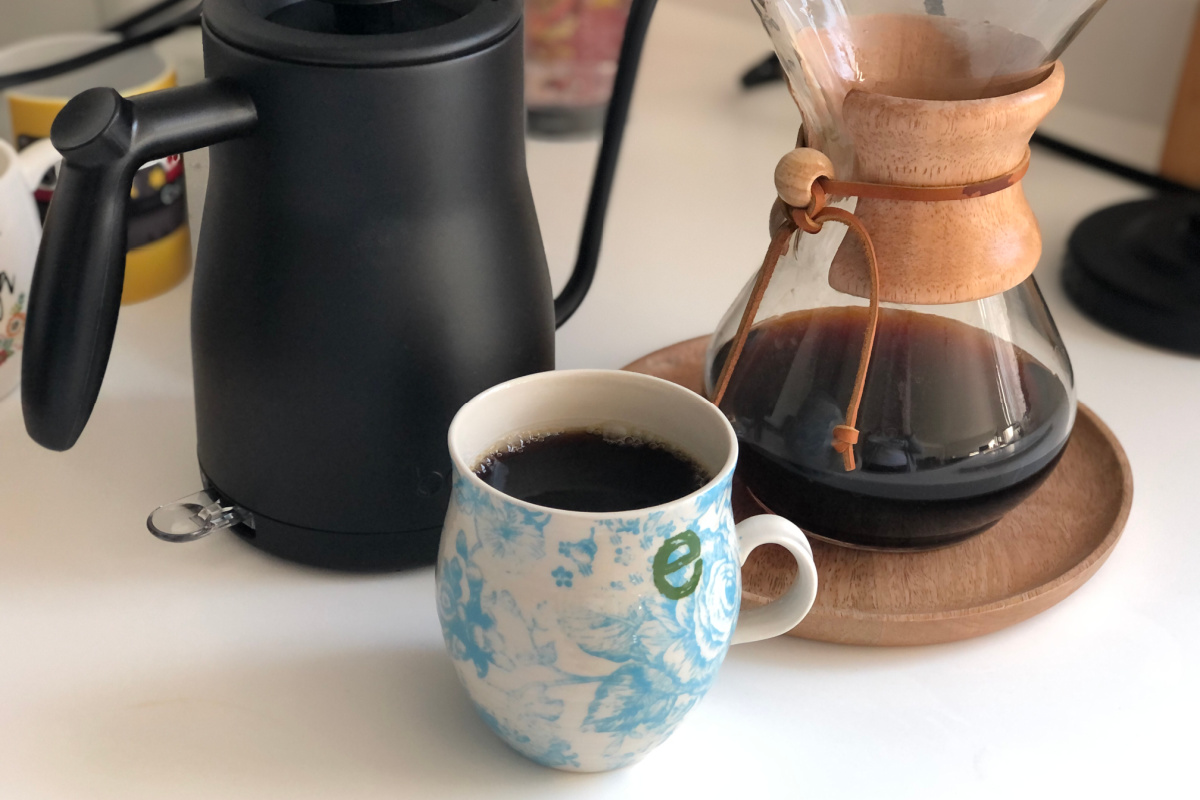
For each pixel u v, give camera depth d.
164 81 0.63
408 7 0.39
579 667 0.31
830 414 0.40
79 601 0.42
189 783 0.35
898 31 0.38
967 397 0.39
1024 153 0.38
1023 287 0.42
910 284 0.38
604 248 0.68
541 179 0.76
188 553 0.45
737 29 0.98
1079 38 0.82
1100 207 0.70
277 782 0.35
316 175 0.35
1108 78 0.82
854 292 0.38
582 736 0.33
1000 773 0.36
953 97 0.39
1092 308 0.62
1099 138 0.80
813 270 0.41
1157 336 0.59
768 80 0.89
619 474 0.36
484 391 0.35
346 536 0.41
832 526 0.42
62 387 0.36
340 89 0.34
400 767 0.36
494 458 0.36
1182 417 0.54
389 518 0.41
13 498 0.47
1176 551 0.46
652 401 0.37
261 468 0.40
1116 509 0.46
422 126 0.35
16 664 0.39
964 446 0.39
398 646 0.41
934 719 0.38
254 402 0.39
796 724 0.38
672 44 0.95
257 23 0.35
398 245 0.37
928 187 0.37
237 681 0.39
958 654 0.41
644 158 0.79
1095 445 0.50
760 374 0.42
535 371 0.42
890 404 0.39
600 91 0.81
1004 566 0.43
